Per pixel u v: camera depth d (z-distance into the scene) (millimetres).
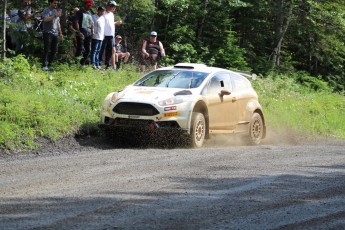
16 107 16328
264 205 9078
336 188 10703
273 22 42969
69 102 18484
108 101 16484
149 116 15922
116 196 9305
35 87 19172
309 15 42438
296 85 36500
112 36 25453
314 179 11555
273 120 25297
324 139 24406
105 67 25250
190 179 10992
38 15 25656
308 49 45125
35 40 23953
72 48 25828
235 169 12359
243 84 19656
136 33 33281
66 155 14008
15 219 7734
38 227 7359
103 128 16594
